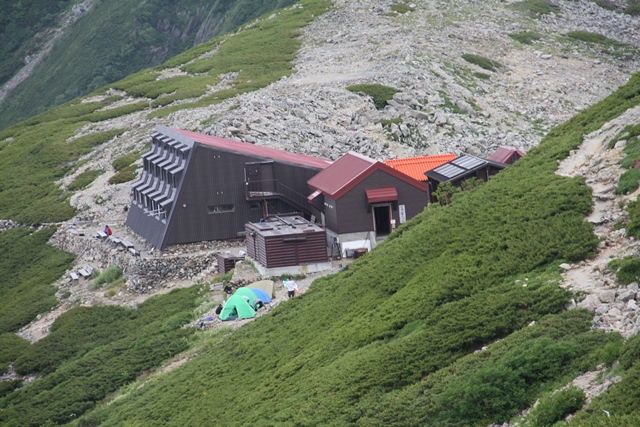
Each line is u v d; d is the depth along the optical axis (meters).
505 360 28.66
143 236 76.38
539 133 106.88
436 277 39.38
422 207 65.06
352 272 48.91
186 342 53.16
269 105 97.88
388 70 117.31
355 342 37.62
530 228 38.69
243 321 52.56
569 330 29.19
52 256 84.56
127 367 52.56
